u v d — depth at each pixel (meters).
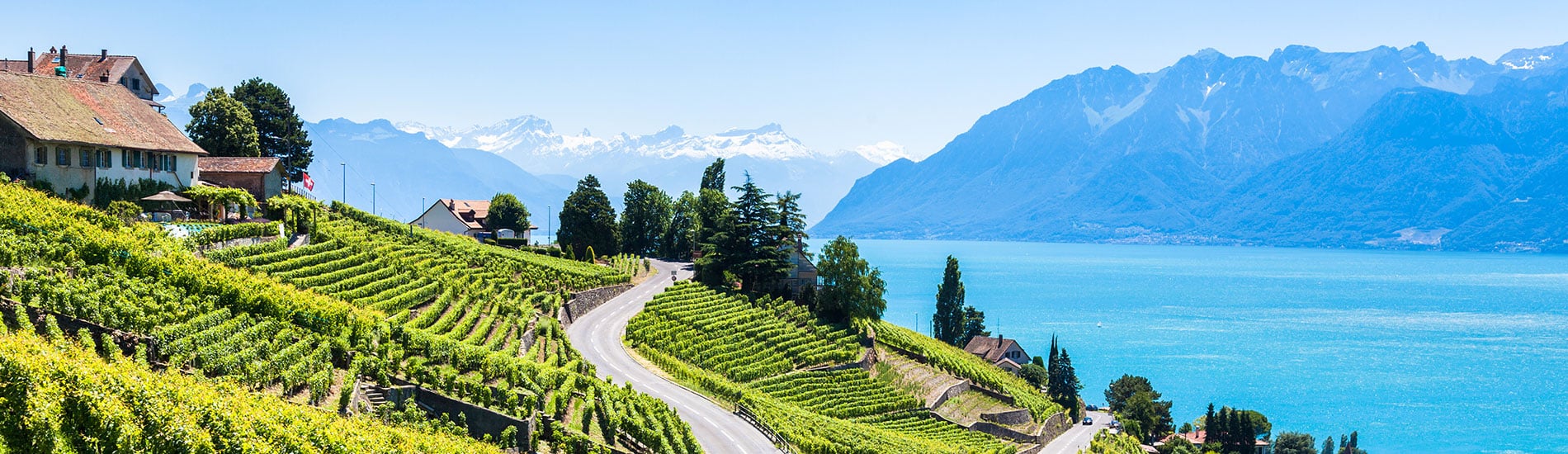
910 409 114.31
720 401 89.19
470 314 87.62
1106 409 168.75
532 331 92.94
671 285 143.25
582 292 120.38
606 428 64.38
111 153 83.88
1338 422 174.62
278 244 86.56
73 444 36.84
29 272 51.94
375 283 86.12
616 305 124.62
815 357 119.62
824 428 89.31
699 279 142.62
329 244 92.94
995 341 183.38
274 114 134.75
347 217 116.56
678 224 186.25
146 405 39.00
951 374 136.62
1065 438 131.75
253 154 119.75
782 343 120.50
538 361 81.88
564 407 64.81
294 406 46.19
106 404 37.66
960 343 185.25
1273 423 172.62
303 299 61.62
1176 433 154.25
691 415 81.75
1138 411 153.25
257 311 59.12
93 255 58.19
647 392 87.00
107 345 46.69
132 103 92.00
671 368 97.31
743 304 131.38
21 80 81.12
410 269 96.94
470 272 108.31
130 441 37.66
